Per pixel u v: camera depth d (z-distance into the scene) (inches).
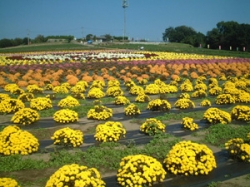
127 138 431.8
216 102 656.4
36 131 458.9
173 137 429.7
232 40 3243.1
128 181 277.1
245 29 3186.5
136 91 754.2
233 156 358.6
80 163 338.0
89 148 378.9
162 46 3157.0
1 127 471.2
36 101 586.2
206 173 307.7
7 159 339.0
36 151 375.9
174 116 538.0
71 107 590.2
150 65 1310.3
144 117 550.3
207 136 430.0
